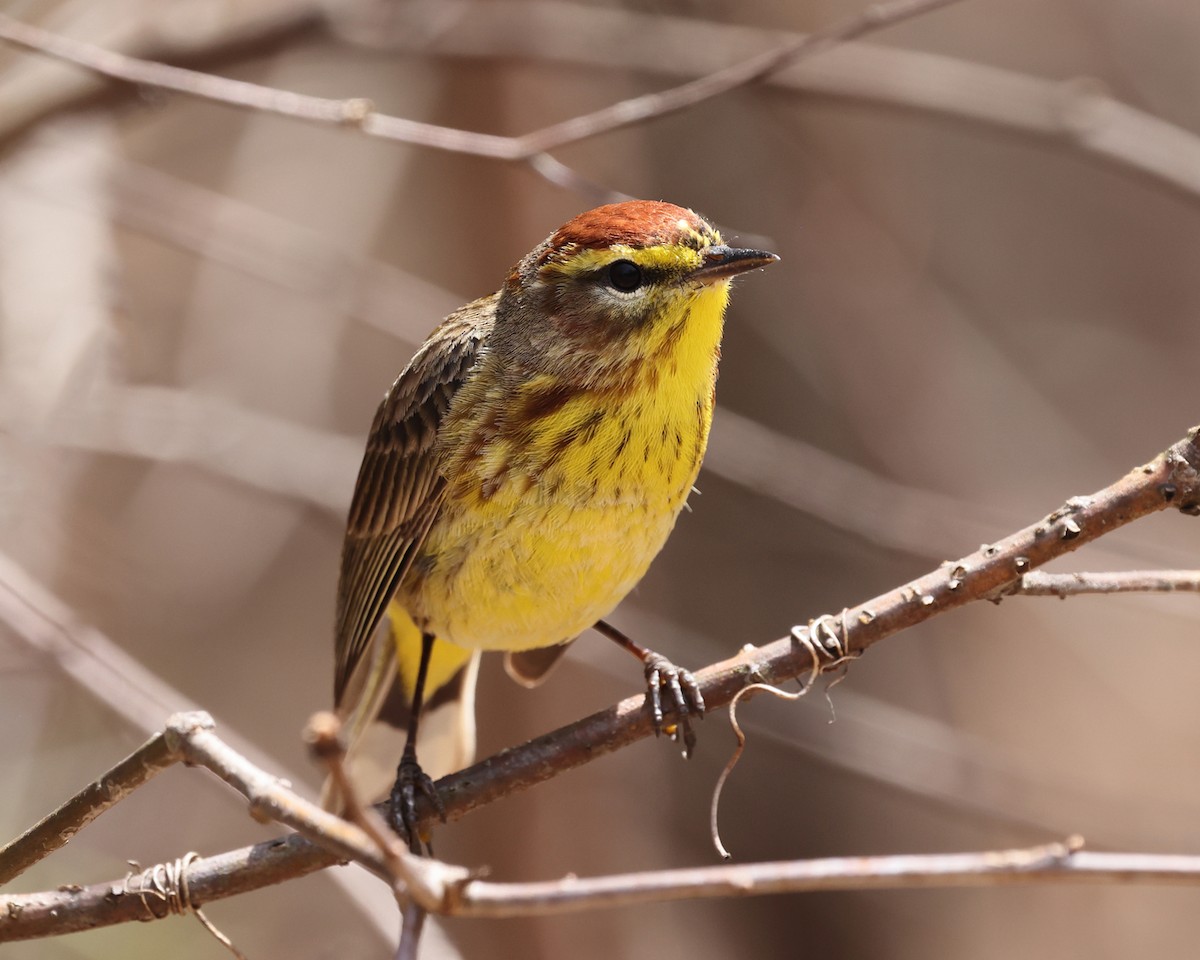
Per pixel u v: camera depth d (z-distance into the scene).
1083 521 6.18
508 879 12.82
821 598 13.84
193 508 14.64
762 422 14.22
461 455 7.26
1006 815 11.97
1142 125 12.03
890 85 12.39
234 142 15.89
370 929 10.53
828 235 14.44
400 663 8.49
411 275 15.28
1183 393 16.05
